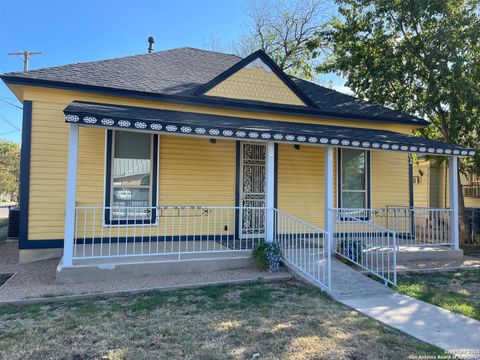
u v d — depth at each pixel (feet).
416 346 12.84
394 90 42.88
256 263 24.06
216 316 15.53
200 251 24.11
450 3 35.99
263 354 11.98
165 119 23.13
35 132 26.66
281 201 33.60
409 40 40.01
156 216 29.40
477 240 41.45
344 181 35.83
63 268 20.40
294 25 79.25
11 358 11.53
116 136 28.55
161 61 36.70
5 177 133.28
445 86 37.01
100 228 28.02
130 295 18.63
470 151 30.27
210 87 30.91
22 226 26.27
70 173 20.58
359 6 41.91
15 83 25.93
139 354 11.88
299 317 15.61
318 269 20.90
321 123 34.60
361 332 14.06
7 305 16.84
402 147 28.14
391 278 23.27
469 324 15.24
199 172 30.96
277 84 33.47
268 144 25.34
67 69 29.35
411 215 36.45
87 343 12.68
